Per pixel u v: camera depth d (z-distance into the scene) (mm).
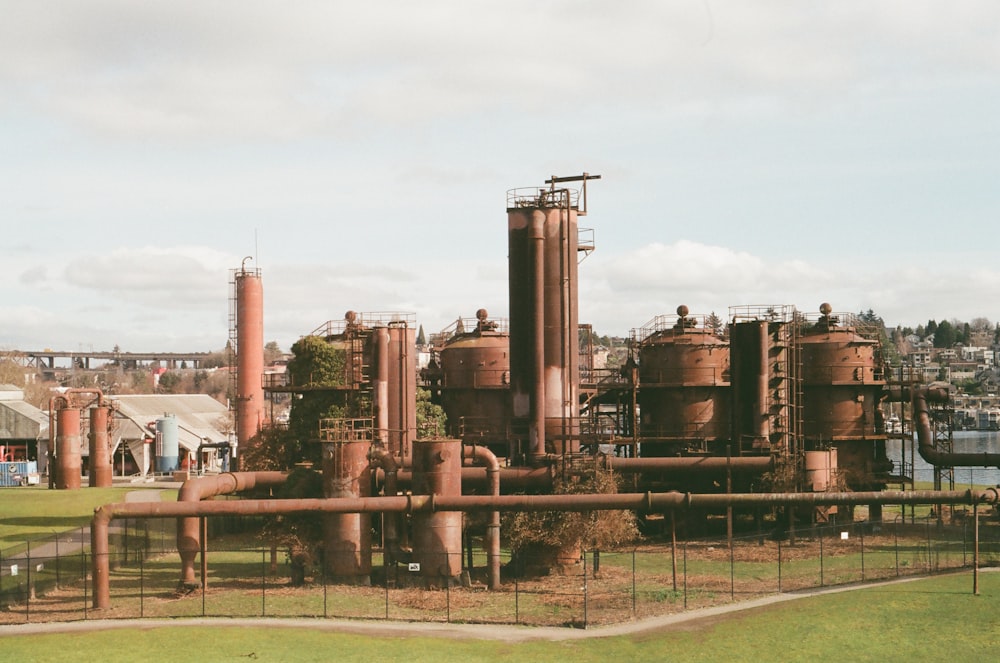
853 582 68188
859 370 98188
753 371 92062
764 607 61719
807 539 86688
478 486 79688
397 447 87188
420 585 69312
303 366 95500
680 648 53656
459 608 62562
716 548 83812
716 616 59938
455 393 104500
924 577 69000
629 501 67688
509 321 88625
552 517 72062
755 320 93250
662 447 98938
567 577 71875
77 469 116688
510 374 88188
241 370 114500
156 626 57281
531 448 84562
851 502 68000
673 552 67188
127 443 141625
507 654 52375
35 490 114000
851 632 55938
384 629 57250
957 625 56906
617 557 79750
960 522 91625
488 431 102875
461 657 51750
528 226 87188
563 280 87625
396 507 68688
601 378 104750
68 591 66000
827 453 88688
